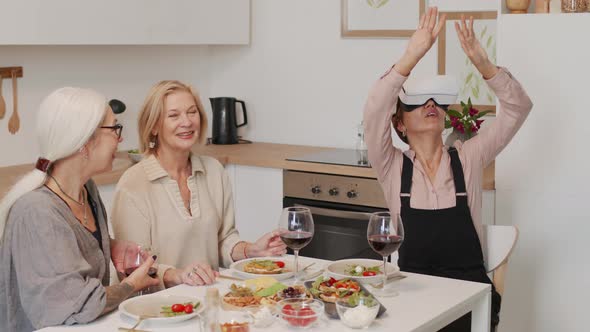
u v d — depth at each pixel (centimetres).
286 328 208
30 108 418
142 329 208
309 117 479
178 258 285
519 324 366
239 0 473
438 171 276
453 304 227
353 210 409
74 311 212
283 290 222
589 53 340
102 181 388
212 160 304
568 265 354
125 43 411
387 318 215
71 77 436
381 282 243
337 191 412
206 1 453
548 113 350
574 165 348
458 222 272
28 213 220
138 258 246
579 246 351
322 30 466
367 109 270
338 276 245
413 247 275
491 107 414
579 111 345
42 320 215
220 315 216
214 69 512
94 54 446
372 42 450
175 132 281
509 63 353
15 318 229
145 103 283
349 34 455
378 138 273
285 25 480
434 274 275
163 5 428
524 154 355
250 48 495
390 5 440
